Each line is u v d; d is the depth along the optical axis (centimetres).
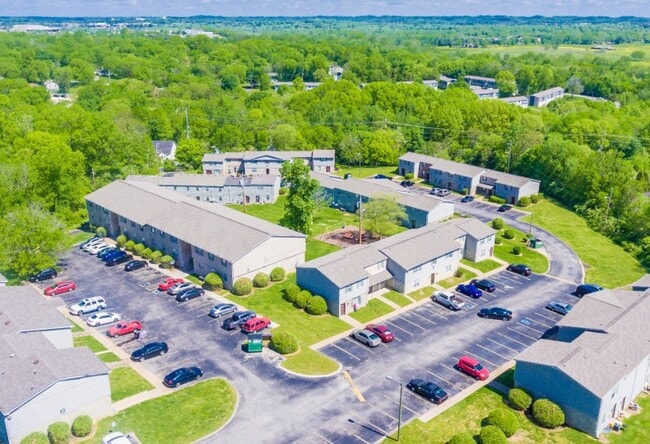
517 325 7138
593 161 12094
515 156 14200
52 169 9762
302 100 18950
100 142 12012
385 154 15025
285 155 14212
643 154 14338
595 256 9638
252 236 8119
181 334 6750
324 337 6762
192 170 14612
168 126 16562
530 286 8319
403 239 8494
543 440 5159
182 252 8556
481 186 12862
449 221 9400
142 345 6512
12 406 4744
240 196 12125
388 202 9681
